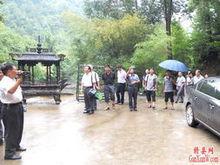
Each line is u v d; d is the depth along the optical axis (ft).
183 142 31.53
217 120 30.63
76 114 47.47
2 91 25.88
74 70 101.19
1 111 27.40
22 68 60.59
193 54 90.99
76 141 31.78
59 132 35.53
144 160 26.09
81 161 25.82
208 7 86.63
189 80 61.11
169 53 80.23
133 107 52.60
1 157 26.94
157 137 33.45
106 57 89.56
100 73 70.28
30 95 58.03
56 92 59.06
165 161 25.88
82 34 89.35
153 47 77.56
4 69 25.99
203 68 90.63
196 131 36.14
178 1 99.66
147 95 54.49
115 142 31.48
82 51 93.25
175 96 65.87
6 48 97.09
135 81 50.88
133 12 95.91
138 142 31.50
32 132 35.55
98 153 27.94
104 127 38.17
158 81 75.00
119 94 59.06
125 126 38.75
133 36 87.35
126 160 26.08
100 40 88.07
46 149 29.09
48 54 61.31
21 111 26.78
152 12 99.04
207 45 89.40
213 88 33.37
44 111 50.39
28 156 27.09
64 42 157.28
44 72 101.14
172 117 45.09
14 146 26.43
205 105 33.65
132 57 82.33
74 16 90.17
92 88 47.88
